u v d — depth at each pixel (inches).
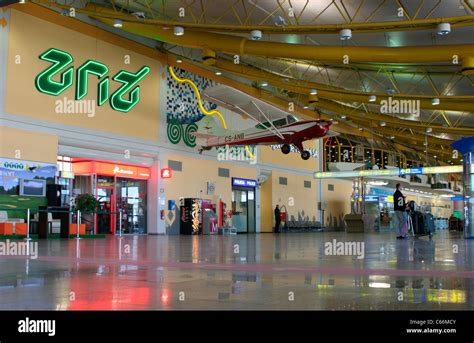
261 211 1141.7
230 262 242.8
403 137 1241.4
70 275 186.4
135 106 805.2
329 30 537.6
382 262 238.2
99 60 749.3
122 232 800.9
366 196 1224.2
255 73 872.3
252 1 617.0
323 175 1194.6
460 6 538.9
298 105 1103.6
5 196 614.9
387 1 542.3
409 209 627.2
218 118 973.8
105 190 778.8
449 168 1056.8
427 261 243.9
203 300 126.3
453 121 1056.8
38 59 665.6
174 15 757.3
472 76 757.9
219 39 659.4
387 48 592.7
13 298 131.5
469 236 618.8
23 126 642.2
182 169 890.7
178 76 892.0
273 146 1154.7
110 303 123.0
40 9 669.3
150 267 219.5
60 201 636.7
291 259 261.7
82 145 721.6
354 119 1162.0
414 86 848.9
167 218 853.2
